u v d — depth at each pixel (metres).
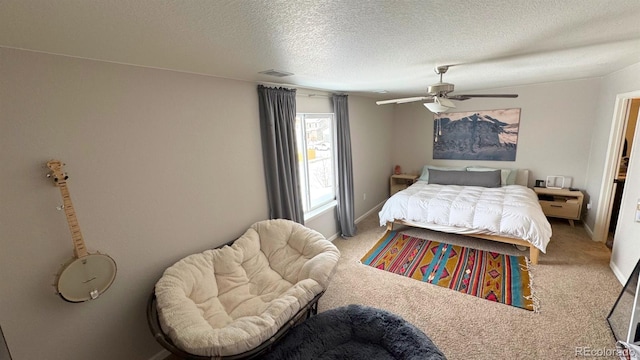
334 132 4.04
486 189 4.31
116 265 1.84
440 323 2.32
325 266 2.33
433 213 3.68
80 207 1.68
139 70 1.89
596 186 3.80
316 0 0.98
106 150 1.76
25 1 0.86
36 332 1.57
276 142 2.97
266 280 2.47
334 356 1.93
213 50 1.56
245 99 2.68
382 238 4.08
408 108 5.74
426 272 3.10
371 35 1.42
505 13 1.22
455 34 1.48
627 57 2.35
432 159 5.67
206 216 2.42
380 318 2.06
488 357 1.98
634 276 2.08
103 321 1.83
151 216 2.03
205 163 2.37
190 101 2.21
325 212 3.95
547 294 2.60
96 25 1.11
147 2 0.92
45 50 1.45
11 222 1.45
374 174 5.34
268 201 3.03
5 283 1.46
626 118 3.26
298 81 2.83
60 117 1.57
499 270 3.05
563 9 1.20
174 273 2.03
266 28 1.24
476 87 4.32
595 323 2.21
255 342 1.67
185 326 1.69
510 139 4.81
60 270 1.57
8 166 1.42
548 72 3.09
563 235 3.86
